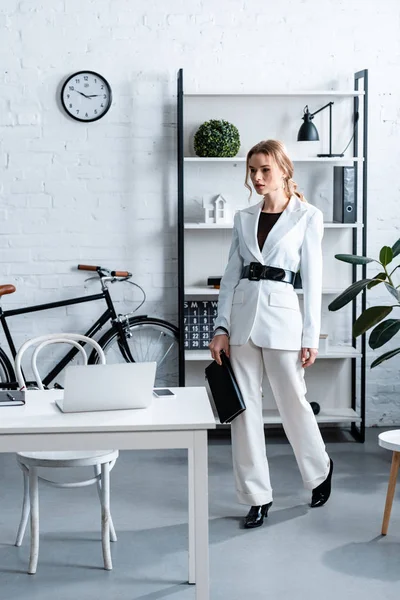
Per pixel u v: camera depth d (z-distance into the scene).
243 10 5.56
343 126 5.64
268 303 3.90
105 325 5.72
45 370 5.68
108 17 5.51
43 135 5.55
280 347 3.88
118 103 5.56
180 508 4.24
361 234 5.75
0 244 5.59
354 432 5.64
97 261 5.64
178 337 5.64
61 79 5.52
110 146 5.58
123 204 5.62
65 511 4.19
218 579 3.38
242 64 5.59
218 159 5.32
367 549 3.69
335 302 4.41
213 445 5.41
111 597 3.23
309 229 3.97
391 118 5.70
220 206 5.47
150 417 2.86
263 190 3.89
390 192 5.74
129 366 2.93
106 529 3.48
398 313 5.80
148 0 5.52
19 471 4.87
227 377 3.85
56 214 5.60
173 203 5.63
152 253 5.66
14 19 5.47
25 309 5.54
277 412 5.63
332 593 3.25
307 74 5.62
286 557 3.60
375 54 5.64
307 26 5.60
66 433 2.77
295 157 5.60
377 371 5.84
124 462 5.04
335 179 5.57
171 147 5.59
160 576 3.42
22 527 3.73
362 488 4.54
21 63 5.50
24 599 3.22
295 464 5.00
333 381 5.80
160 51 5.54
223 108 5.56
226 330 3.95
